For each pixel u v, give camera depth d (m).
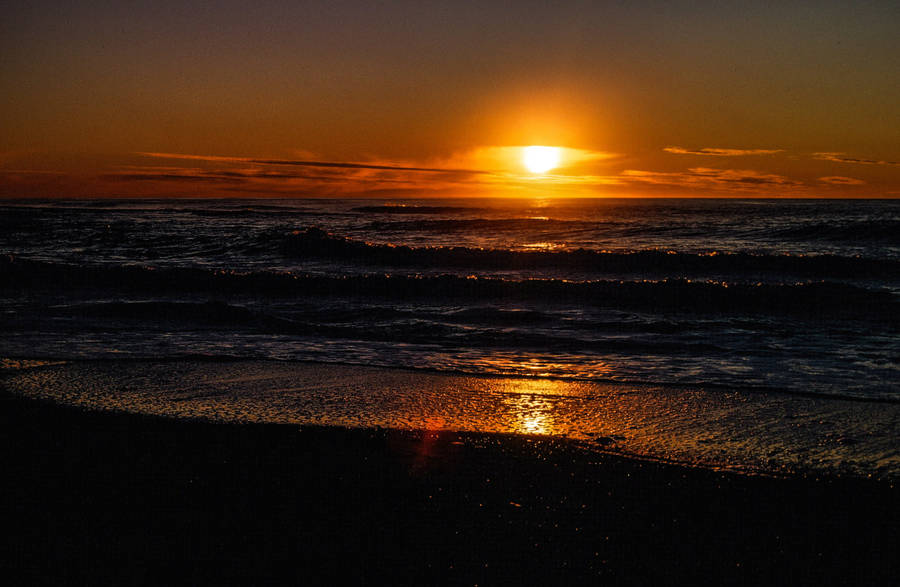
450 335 8.42
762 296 10.69
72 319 9.29
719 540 3.21
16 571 2.90
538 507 3.54
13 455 4.25
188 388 5.82
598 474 3.97
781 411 5.18
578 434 4.67
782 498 3.64
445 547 3.14
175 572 2.91
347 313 10.04
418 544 3.17
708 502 3.60
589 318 9.59
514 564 3.00
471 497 3.67
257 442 4.49
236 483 3.84
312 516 3.44
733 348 7.68
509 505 3.57
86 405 5.29
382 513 3.48
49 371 6.40
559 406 5.35
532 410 5.23
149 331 8.55
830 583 2.85
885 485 3.77
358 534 3.26
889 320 9.45
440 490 3.76
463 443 4.49
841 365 6.77
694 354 7.37
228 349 7.48
